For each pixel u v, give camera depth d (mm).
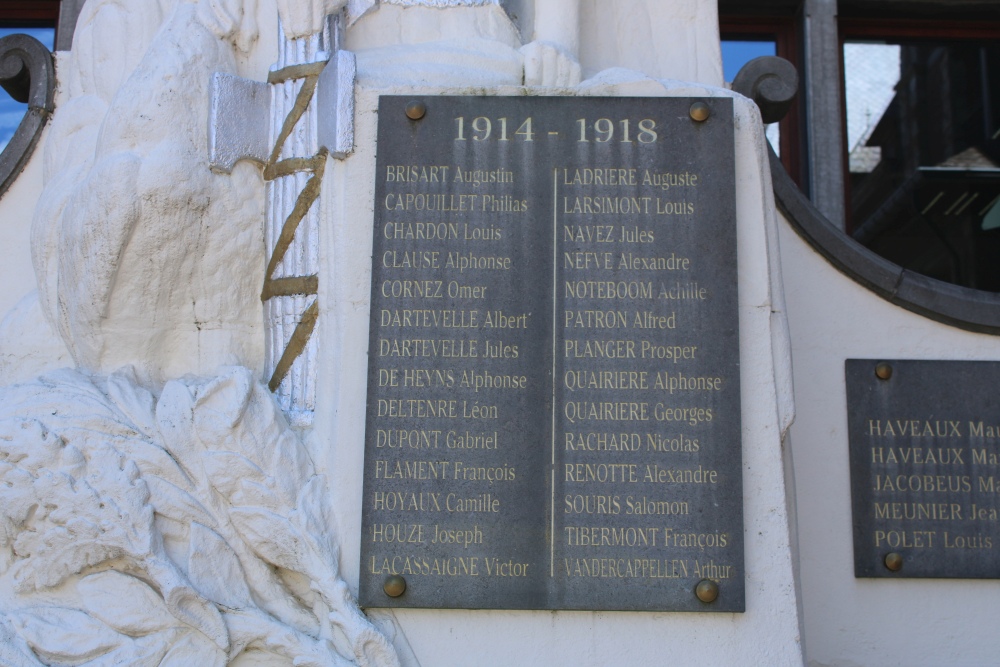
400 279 4500
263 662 4234
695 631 4293
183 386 4445
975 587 5254
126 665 4121
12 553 4367
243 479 4312
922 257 7484
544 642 4273
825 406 5391
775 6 7660
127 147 4699
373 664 4164
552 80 4875
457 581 4289
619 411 4410
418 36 5059
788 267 5543
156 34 5008
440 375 4430
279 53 4891
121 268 4652
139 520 4230
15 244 5574
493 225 4539
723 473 4375
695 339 4469
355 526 4359
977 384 5387
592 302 4484
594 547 4316
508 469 4367
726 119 4625
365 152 4613
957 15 7730
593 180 4574
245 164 4809
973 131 7691
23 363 5035
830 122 7410
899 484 5305
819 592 5223
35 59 5746
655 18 5578
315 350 4609
